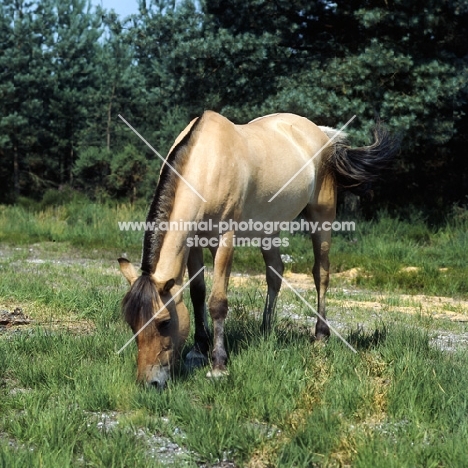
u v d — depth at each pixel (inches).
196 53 660.7
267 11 683.4
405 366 205.8
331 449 161.2
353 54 646.5
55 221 751.7
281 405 183.3
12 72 998.4
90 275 421.7
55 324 284.2
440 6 642.2
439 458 156.0
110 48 1099.9
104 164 962.7
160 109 1031.0
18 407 185.8
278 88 654.5
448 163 791.7
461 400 184.2
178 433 172.1
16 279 382.6
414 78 634.8
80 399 187.6
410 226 662.5
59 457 152.0
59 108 1029.2
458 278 446.9
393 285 439.2
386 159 286.4
